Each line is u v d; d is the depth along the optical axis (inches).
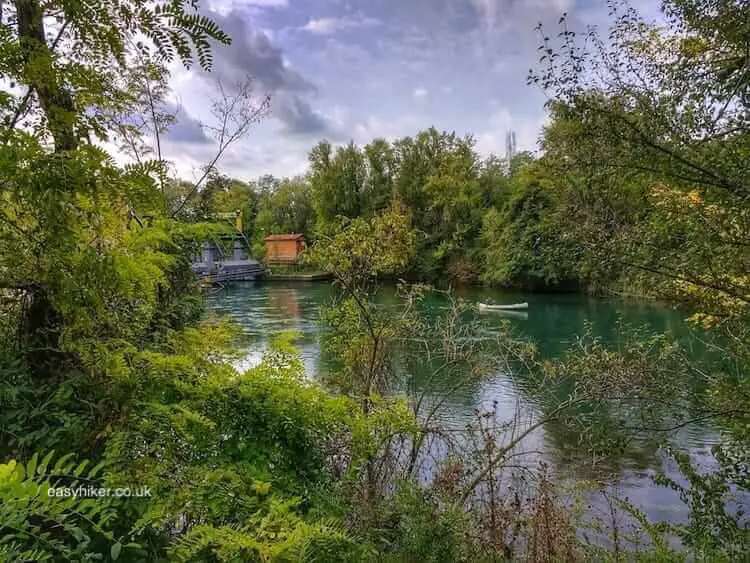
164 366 79.1
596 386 180.7
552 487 202.1
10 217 54.9
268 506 70.8
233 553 56.4
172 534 70.3
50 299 63.0
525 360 252.2
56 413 65.0
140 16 49.7
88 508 57.2
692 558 170.9
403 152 1577.3
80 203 53.6
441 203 1362.0
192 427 78.3
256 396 91.1
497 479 195.3
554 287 1007.0
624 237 137.5
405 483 151.6
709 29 123.2
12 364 68.4
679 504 217.0
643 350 185.3
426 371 251.9
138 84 103.0
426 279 1272.1
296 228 1918.1
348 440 124.3
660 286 140.9
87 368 73.0
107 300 65.9
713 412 150.9
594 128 137.9
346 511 105.0
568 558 161.3
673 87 131.6
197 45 51.2
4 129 45.5
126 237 70.9
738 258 124.1
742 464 164.9
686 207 127.0
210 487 69.6
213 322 125.7
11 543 39.8
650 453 253.8
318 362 314.2
